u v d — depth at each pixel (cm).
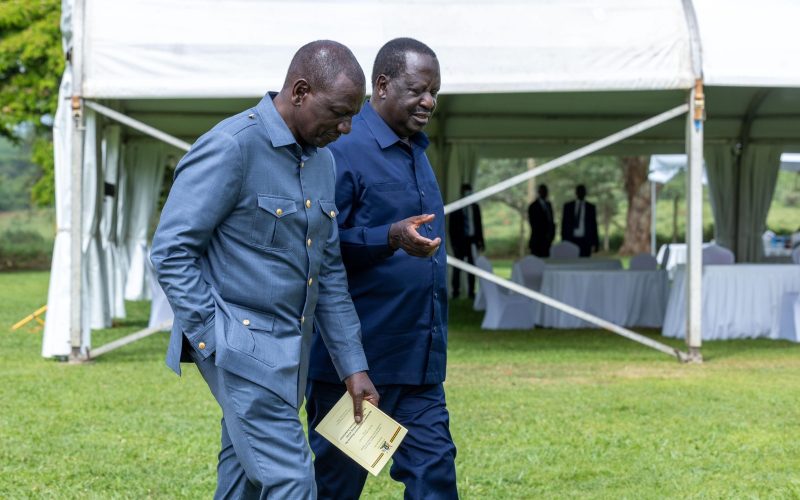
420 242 352
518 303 1488
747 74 1061
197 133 1791
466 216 2028
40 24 2531
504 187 1034
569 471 596
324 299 343
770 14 1086
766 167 1952
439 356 383
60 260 1084
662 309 1504
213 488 557
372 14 1056
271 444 306
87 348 1068
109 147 1457
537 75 1056
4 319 1563
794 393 875
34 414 766
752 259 1964
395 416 381
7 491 544
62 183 1085
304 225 319
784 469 607
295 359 314
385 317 375
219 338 300
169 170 2742
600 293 1487
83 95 1032
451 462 377
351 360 343
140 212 1847
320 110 310
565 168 4700
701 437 693
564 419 756
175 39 1036
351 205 377
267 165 312
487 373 1002
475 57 1054
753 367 1048
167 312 1362
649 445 670
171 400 834
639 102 1708
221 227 312
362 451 338
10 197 4144
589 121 1841
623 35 1061
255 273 312
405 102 376
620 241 4459
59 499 530
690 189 1080
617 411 792
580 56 1058
